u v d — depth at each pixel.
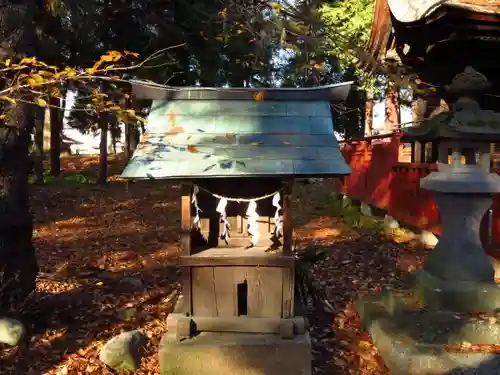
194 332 3.61
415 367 3.55
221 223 3.78
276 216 3.63
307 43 3.90
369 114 16.17
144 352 3.82
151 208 11.86
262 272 3.61
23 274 3.92
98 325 4.24
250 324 3.58
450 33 5.88
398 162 8.83
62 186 14.65
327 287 5.69
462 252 4.38
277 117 3.61
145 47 6.79
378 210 10.20
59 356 3.66
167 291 5.34
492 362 3.52
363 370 3.83
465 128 4.09
